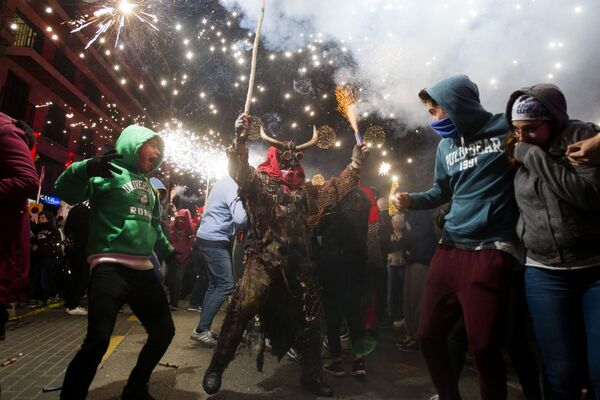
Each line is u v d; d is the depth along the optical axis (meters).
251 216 3.17
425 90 2.59
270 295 3.16
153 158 2.95
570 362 1.96
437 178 2.76
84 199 2.77
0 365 3.60
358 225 3.72
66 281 6.56
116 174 2.79
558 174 1.92
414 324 4.41
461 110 2.39
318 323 3.18
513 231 2.30
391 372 3.78
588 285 1.97
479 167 2.35
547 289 2.05
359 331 3.62
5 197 2.09
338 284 3.66
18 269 2.18
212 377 2.96
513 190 2.31
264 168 3.31
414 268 4.44
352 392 3.26
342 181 3.37
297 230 3.18
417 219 4.41
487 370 2.23
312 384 3.17
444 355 2.47
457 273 2.36
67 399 2.37
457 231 2.39
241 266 5.12
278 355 3.28
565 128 2.06
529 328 3.05
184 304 7.76
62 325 5.57
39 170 21.22
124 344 4.39
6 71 18.39
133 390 2.73
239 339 3.02
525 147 2.09
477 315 2.22
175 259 3.33
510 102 2.21
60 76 20.80
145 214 2.81
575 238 1.95
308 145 3.43
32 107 20.34
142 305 2.76
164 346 2.79
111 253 2.63
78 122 24.67
